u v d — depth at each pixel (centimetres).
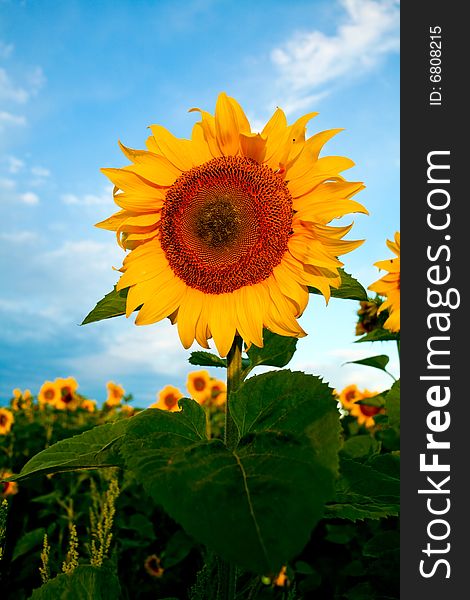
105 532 59
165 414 35
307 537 24
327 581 89
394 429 87
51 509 104
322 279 44
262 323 45
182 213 47
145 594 94
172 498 26
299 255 44
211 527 24
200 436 35
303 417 31
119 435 40
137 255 48
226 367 45
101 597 44
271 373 35
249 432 31
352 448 87
